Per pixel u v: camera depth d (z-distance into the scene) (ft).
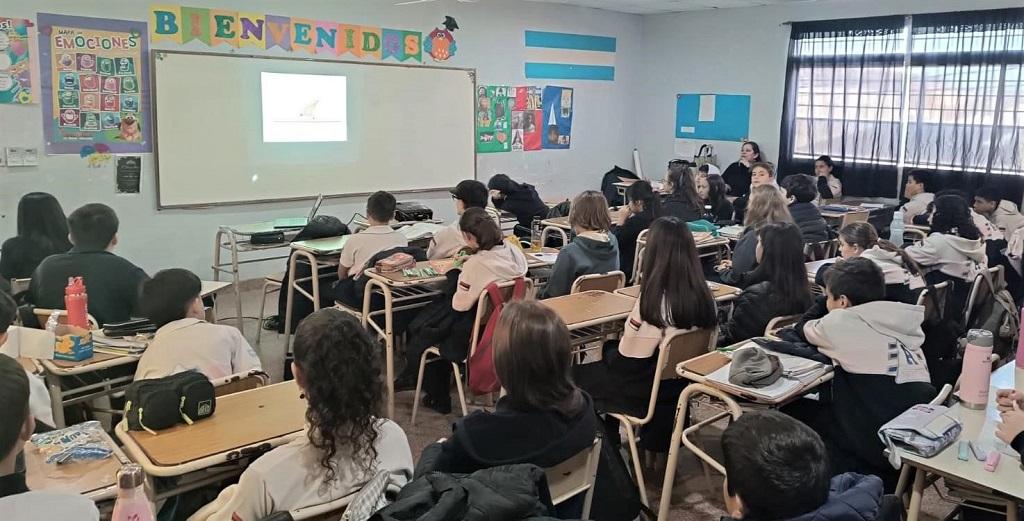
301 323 5.31
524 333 5.87
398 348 14.88
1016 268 15.19
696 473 10.30
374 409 5.25
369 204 13.92
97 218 10.10
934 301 9.71
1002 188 22.35
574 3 27.07
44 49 16.71
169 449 5.87
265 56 20.15
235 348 7.86
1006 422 6.15
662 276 8.77
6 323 7.18
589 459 6.46
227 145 19.79
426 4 23.38
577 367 9.64
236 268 16.48
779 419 4.74
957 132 23.06
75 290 8.82
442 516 4.31
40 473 5.56
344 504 5.14
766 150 27.63
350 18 21.67
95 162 17.75
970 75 22.59
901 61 23.89
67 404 8.07
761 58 27.35
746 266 14.03
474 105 25.20
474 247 11.39
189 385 6.31
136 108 18.19
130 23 17.83
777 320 10.05
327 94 21.47
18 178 16.75
